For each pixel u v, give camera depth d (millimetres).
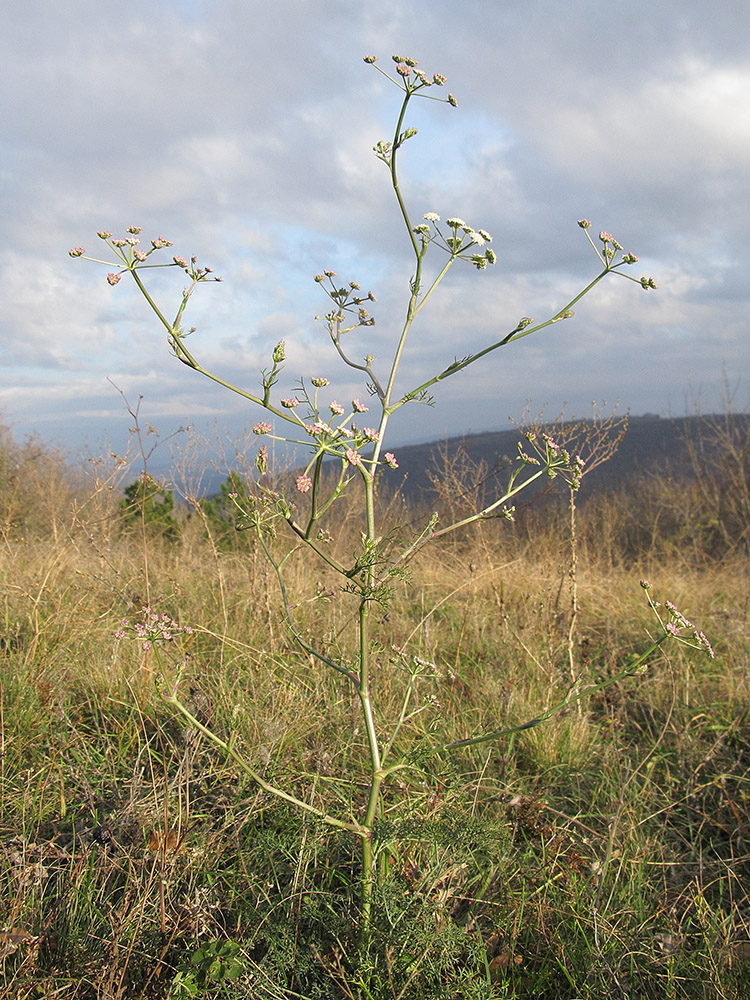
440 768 3051
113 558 5445
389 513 6812
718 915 2400
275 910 2211
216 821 2697
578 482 2285
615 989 2061
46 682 3443
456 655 4531
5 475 7293
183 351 1972
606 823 2875
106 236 1993
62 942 2035
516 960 2143
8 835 2568
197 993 1849
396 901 2049
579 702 3730
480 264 2203
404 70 2166
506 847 2500
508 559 6840
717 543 9695
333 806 2742
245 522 2201
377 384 2350
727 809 3088
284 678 3781
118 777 2965
